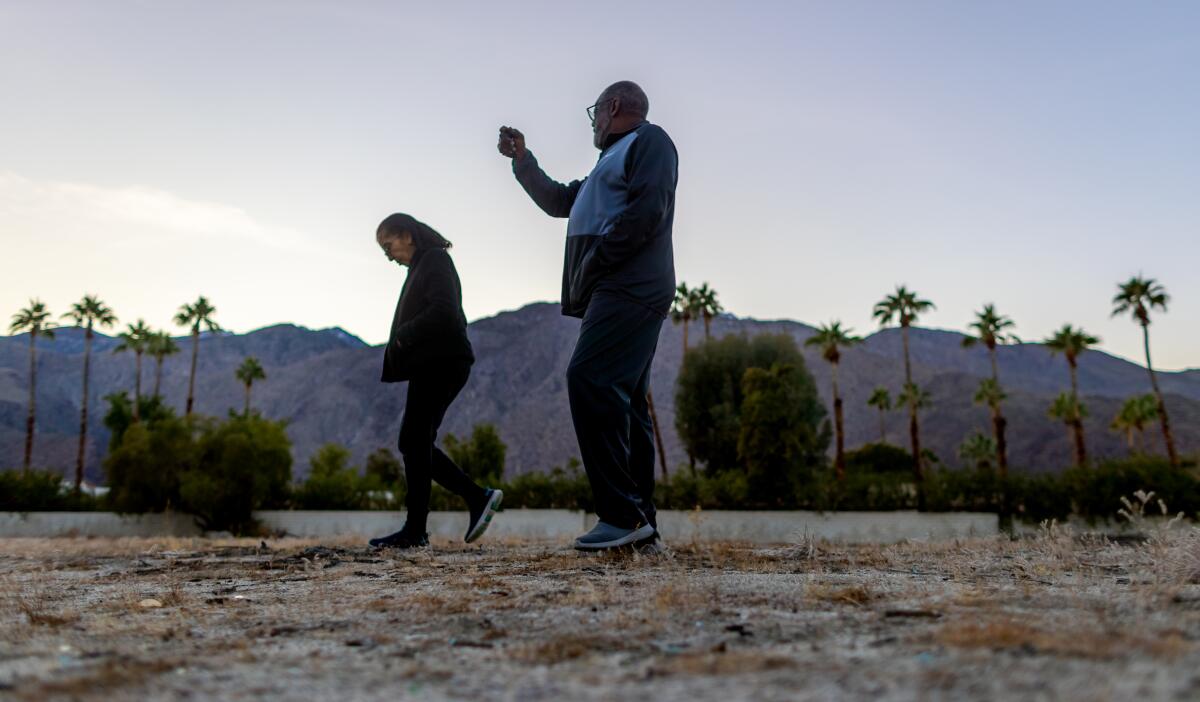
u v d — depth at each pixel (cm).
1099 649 157
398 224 557
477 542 666
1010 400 16650
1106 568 351
